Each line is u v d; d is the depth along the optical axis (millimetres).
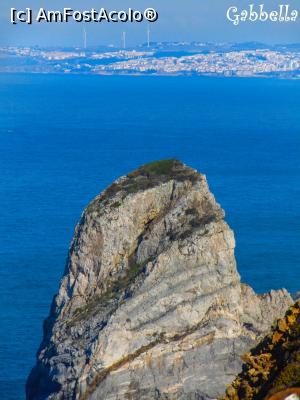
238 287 83812
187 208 87250
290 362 36625
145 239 86438
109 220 86750
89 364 79500
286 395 32812
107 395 78438
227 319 82188
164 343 80250
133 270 85688
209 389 80062
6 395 99250
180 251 83188
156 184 89000
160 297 81562
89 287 87250
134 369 79188
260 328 83750
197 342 80812
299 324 40531
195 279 82562
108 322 79875
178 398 79562
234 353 81500
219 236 84062
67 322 84500
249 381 40688
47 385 83250
